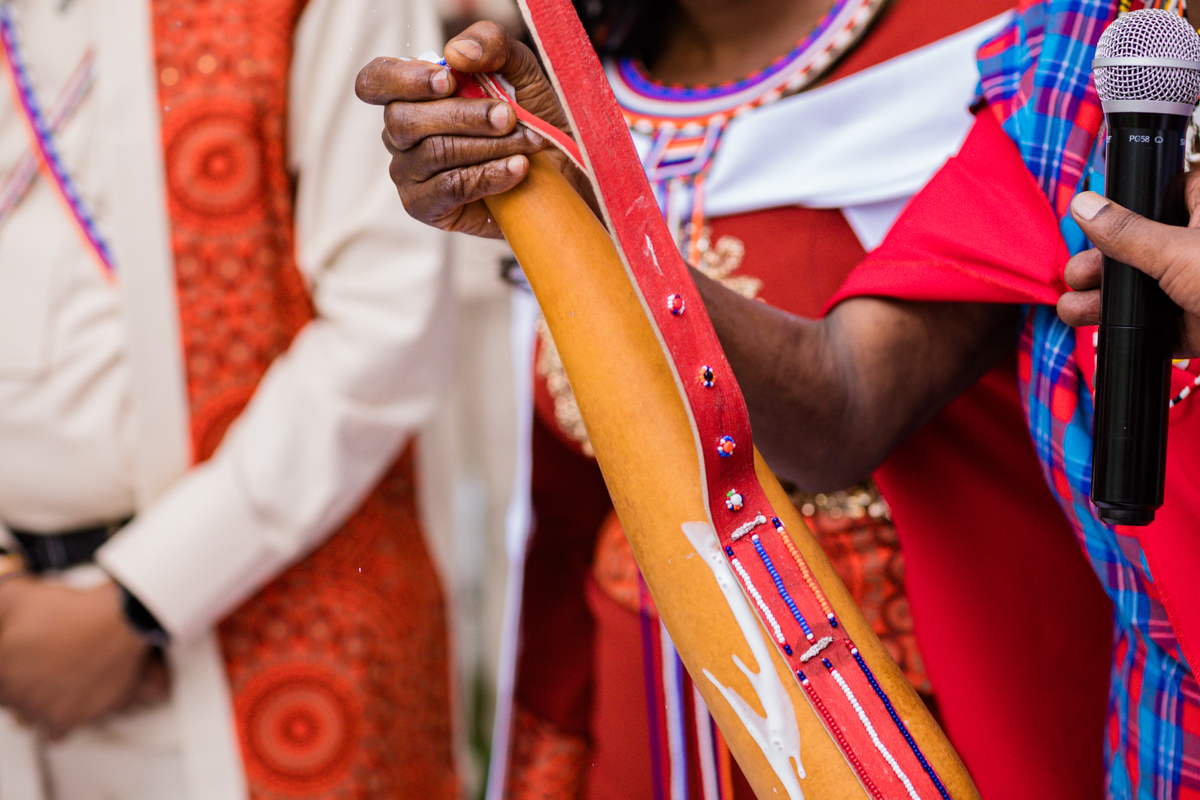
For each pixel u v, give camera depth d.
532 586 1.38
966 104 1.04
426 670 1.50
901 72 1.06
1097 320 0.70
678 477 0.66
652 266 0.63
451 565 1.69
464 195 0.68
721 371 0.63
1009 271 0.80
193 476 1.33
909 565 0.99
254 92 1.31
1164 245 0.58
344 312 1.34
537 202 0.68
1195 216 0.60
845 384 0.87
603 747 1.22
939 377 0.89
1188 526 0.72
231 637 1.38
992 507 0.98
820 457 0.89
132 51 1.31
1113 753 0.86
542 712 1.39
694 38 1.20
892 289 0.85
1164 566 0.73
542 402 1.27
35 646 1.31
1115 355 0.61
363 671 1.40
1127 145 0.61
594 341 0.67
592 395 0.67
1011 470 0.98
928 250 0.84
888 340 0.87
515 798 1.40
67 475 1.35
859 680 0.65
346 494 1.36
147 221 1.31
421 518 1.54
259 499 1.31
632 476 0.66
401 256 1.35
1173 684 0.78
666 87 1.20
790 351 0.84
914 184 1.05
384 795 1.41
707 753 1.11
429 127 0.67
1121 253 0.60
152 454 1.34
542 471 1.33
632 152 0.63
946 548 0.99
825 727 0.64
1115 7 0.77
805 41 1.12
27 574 1.36
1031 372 0.82
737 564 0.65
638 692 1.17
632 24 1.23
